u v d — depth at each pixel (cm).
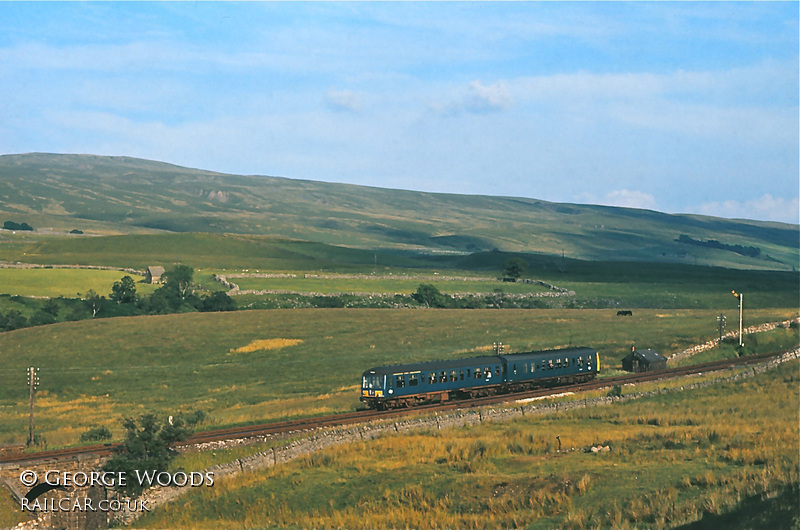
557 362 7556
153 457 4400
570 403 6116
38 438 6297
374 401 6234
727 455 3991
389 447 4781
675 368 8369
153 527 3991
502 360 7106
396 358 10612
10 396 9325
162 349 11600
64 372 10456
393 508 3753
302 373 9944
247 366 10506
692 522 2947
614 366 9306
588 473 3856
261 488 4259
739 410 5756
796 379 6912
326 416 5700
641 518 3119
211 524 3897
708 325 11931
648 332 11819
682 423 5312
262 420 6003
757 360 8625
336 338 12088
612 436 4806
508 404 6172
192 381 9844
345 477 4281
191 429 4947
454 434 5128
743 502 3038
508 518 3394
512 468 4175
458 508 3656
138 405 8569
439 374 6569
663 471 3797
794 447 4031
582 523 3181
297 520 3772
